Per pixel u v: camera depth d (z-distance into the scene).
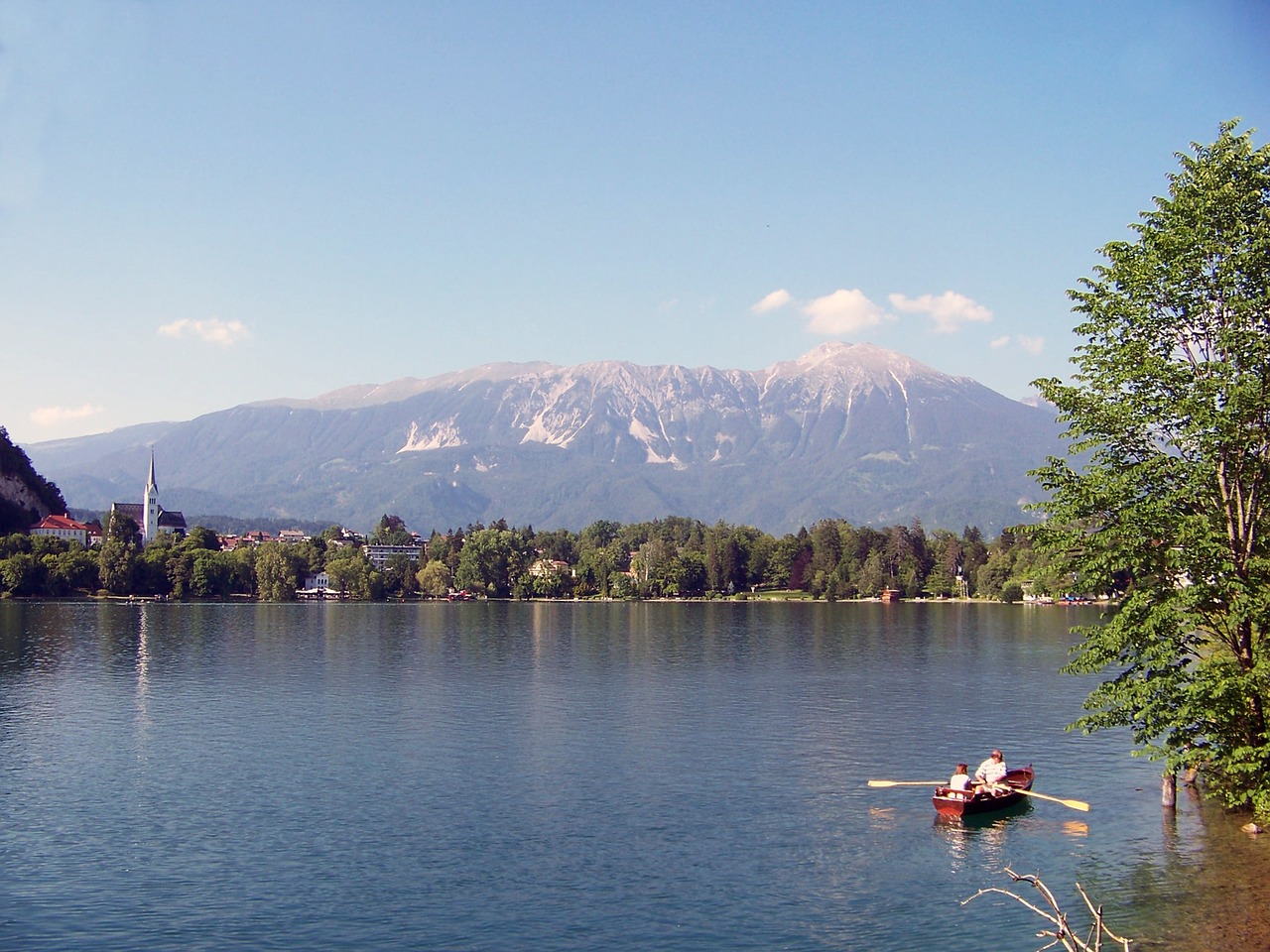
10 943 40.19
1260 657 44.06
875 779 64.56
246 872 47.91
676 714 91.06
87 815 57.28
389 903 44.03
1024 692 104.81
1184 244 44.09
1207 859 48.22
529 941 40.28
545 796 61.41
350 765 70.12
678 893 45.16
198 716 90.12
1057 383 48.62
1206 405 43.53
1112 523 46.59
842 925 41.59
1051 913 42.31
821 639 177.62
